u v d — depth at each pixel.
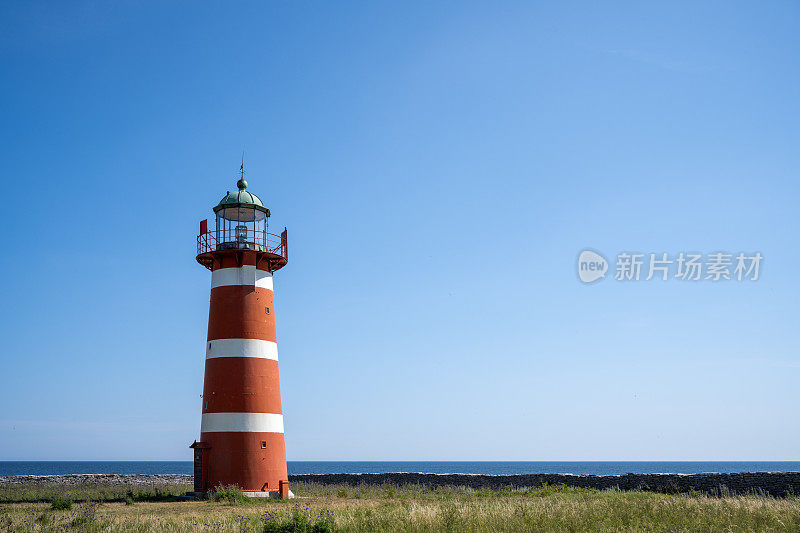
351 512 26.17
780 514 21.73
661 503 25.36
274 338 40.53
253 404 38.19
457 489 49.56
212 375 38.84
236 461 37.31
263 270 40.81
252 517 25.48
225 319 39.22
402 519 22.05
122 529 22.42
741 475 39.28
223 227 41.19
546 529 19.72
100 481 60.12
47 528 22.97
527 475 51.31
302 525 21.06
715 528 19.20
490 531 19.55
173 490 44.56
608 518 21.12
